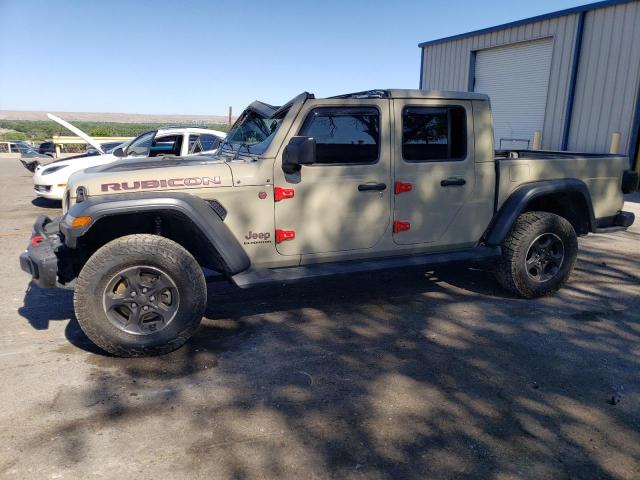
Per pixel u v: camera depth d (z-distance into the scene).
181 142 9.56
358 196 4.32
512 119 15.49
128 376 3.54
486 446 2.76
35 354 3.88
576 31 13.05
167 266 3.69
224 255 3.88
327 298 5.12
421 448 2.74
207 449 2.73
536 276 5.06
